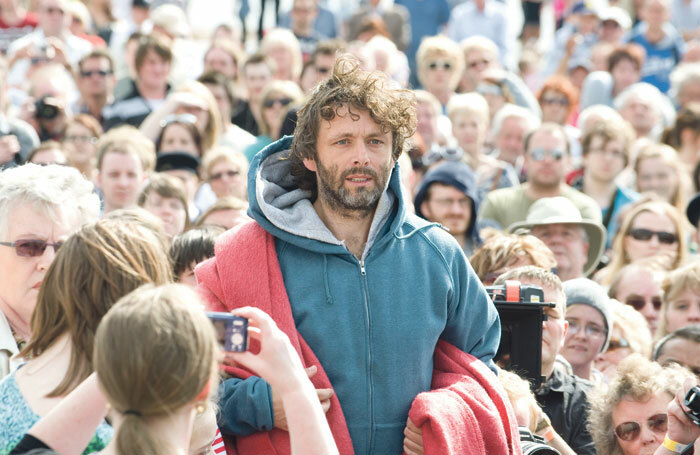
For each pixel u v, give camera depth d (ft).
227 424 20.47
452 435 20.07
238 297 20.76
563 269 41.47
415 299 21.15
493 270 31.53
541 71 90.43
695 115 60.44
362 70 21.21
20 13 75.41
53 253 22.36
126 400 14.38
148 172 43.37
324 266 21.02
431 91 71.56
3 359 22.09
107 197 42.37
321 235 21.07
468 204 41.60
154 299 14.70
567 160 49.44
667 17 86.22
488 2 92.73
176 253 27.96
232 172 47.24
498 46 92.07
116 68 75.15
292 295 20.88
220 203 37.78
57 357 18.15
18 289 22.43
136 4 82.69
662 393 25.80
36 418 17.60
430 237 21.86
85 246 18.03
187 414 14.94
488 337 22.49
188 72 73.05
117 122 60.34
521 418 23.02
